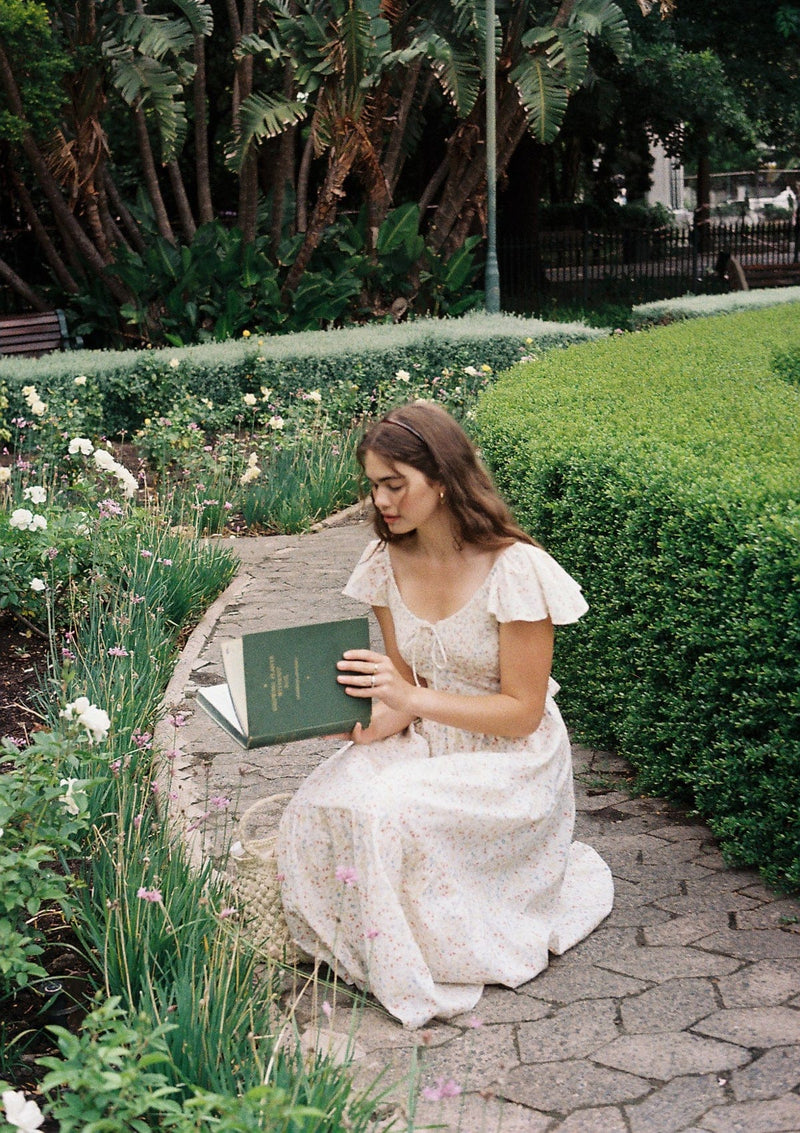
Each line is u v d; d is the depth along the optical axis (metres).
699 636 3.82
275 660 2.91
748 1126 2.44
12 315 16.53
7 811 2.89
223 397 10.77
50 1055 2.75
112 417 10.58
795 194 39.66
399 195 25.62
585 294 23.00
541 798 3.12
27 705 4.84
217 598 6.67
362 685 2.96
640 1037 2.78
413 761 3.06
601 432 5.12
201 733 4.85
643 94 23.03
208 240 15.19
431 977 2.94
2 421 9.45
